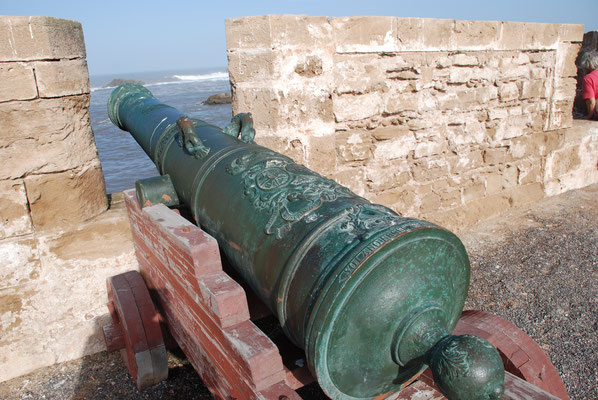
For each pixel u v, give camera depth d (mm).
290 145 3717
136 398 2762
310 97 3711
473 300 3760
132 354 2676
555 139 5887
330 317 1409
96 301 3291
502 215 5520
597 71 6594
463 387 1313
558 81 5605
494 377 1310
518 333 2248
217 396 2094
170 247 2170
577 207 5695
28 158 2902
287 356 2031
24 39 2744
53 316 3180
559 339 3197
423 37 4258
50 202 3029
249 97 3633
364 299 1446
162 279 2547
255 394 1641
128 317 2652
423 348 1464
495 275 4141
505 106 5211
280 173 2051
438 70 4508
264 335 1735
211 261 1948
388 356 1558
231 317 1793
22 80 2785
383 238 1439
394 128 4379
